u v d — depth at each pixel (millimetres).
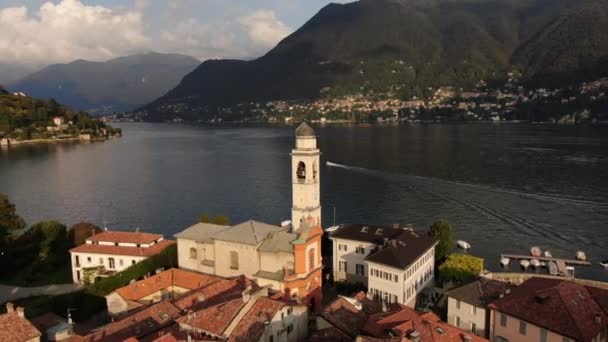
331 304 72625
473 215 188250
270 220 190875
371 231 113938
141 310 74312
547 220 179500
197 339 58312
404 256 96875
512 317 73625
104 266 115125
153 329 65188
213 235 94625
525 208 195250
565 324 67688
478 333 81000
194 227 102438
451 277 110688
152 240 118500
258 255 89500
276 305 65125
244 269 91375
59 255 131875
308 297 88500
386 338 59156
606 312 71000
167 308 71062
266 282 86438
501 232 168125
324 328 68250
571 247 153250
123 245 117250
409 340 56000
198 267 97750
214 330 60469
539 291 75688
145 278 91812
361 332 64625
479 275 105688
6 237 131125
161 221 193125
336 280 114250
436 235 122750
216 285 78312
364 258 107000
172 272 93438
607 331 69250
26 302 94812
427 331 60719
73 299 91375
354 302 78562
